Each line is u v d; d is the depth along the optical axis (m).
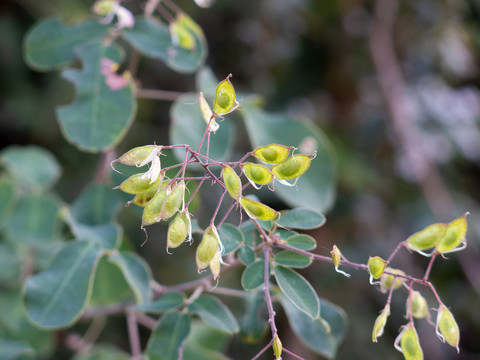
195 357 0.39
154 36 0.39
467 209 0.82
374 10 0.84
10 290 0.45
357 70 0.87
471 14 0.85
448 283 0.82
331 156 0.41
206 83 0.40
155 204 0.26
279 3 0.84
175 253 0.77
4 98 0.84
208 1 0.41
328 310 0.35
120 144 0.79
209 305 0.34
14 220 0.43
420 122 0.88
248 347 0.77
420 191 0.84
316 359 0.74
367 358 0.76
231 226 0.30
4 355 0.40
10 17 0.82
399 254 0.81
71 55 0.39
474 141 0.90
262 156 0.27
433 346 0.76
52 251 0.47
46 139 0.82
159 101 0.87
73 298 0.35
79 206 0.39
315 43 0.88
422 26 0.85
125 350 0.80
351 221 0.80
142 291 0.36
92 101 0.37
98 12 0.39
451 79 0.90
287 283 0.29
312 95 0.89
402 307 0.78
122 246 0.41
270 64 0.88
